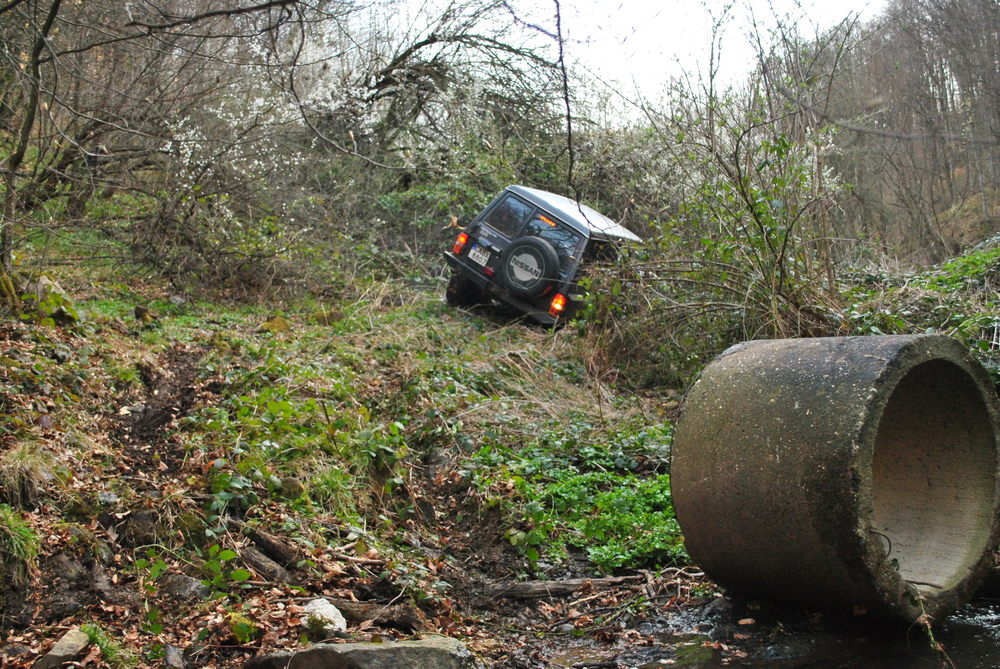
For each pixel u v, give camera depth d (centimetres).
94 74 1017
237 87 1213
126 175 1056
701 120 884
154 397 641
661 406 819
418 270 1340
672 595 450
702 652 382
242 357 774
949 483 435
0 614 348
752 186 888
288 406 594
